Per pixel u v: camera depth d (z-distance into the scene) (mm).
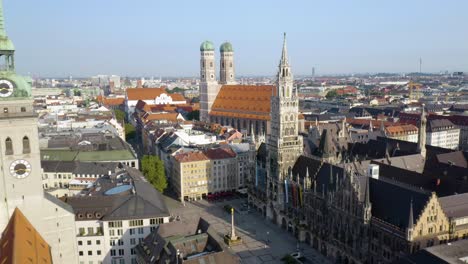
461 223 110000
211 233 100688
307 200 142000
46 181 180875
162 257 94062
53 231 92688
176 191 198500
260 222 163375
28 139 87000
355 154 193250
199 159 191625
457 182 128250
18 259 62906
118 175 155500
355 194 117812
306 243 143125
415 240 102000
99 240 118750
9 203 87375
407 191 110938
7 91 83500
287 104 158875
